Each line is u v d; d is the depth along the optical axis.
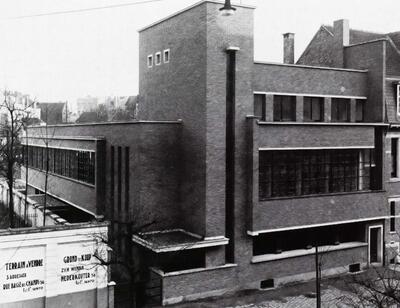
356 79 27.61
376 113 27.36
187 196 23.30
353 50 28.98
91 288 19.47
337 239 26.12
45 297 18.50
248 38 22.78
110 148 26.05
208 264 21.91
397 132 27.70
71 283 19.05
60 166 33.44
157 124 23.19
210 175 21.95
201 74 22.14
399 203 28.03
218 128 22.17
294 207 23.38
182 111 23.75
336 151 25.48
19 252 17.98
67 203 32.62
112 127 25.75
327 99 26.64
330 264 25.28
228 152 22.81
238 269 22.64
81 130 30.03
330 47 30.88
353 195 25.23
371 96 27.70
